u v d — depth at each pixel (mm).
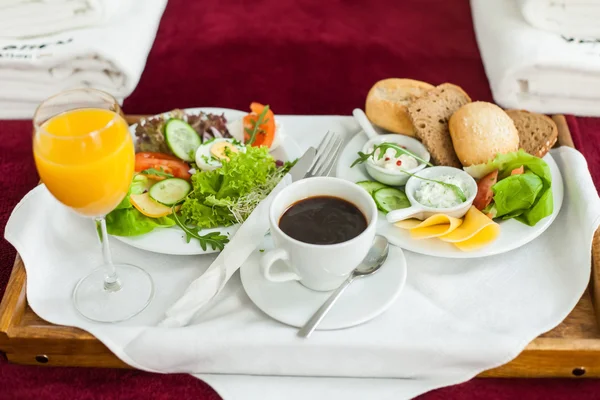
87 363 995
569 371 969
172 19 2088
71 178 893
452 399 952
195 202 1092
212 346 926
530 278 1040
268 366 947
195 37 2002
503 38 1634
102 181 911
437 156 1239
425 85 1391
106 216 1087
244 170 1108
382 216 1104
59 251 1103
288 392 939
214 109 1385
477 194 1124
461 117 1229
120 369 1000
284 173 1190
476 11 1849
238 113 1374
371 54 1920
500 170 1154
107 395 963
